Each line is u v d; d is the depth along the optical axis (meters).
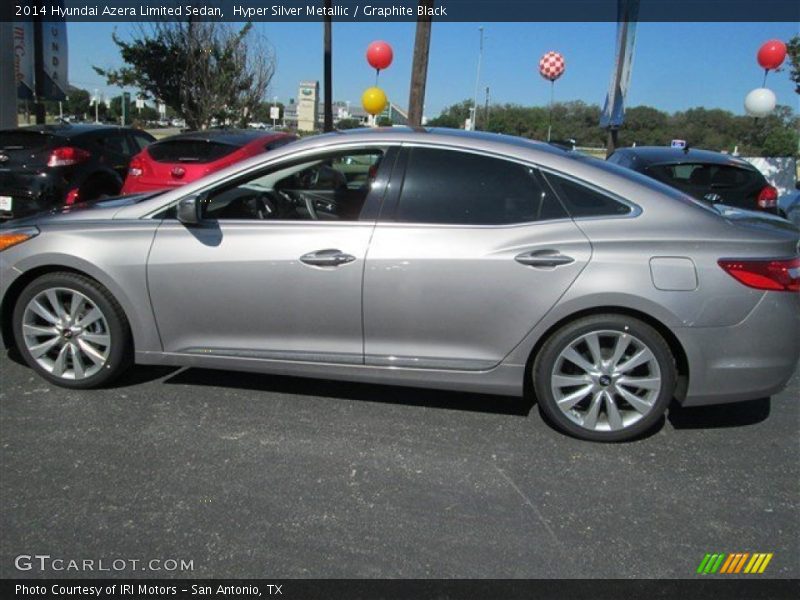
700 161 7.87
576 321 3.55
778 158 13.57
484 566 2.63
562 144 4.36
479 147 3.68
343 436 3.63
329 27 16.81
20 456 3.32
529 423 3.87
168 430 3.63
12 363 4.46
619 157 8.64
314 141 3.81
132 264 3.83
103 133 8.65
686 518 3.00
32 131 7.94
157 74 15.12
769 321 3.47
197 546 2.70
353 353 3.74
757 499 3.16
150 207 3.92
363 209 3.69
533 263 3.48
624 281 3.43
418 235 3.59
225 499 3.02
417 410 3.98
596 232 3.51
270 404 3.99
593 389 3.60
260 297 3.74
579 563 2.67
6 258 4.00
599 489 3.21
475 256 3.52
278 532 2.80
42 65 12.30
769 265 3.46
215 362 3.91
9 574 2.52
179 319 3.87
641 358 3.54
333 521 2.88
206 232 3.78
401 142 3.74
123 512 2.90
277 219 3.81
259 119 18.09
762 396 3.58
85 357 4.06
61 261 3.89
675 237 3.47
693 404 3.58
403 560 2.65
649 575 2.62
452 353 3.67
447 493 3.13
